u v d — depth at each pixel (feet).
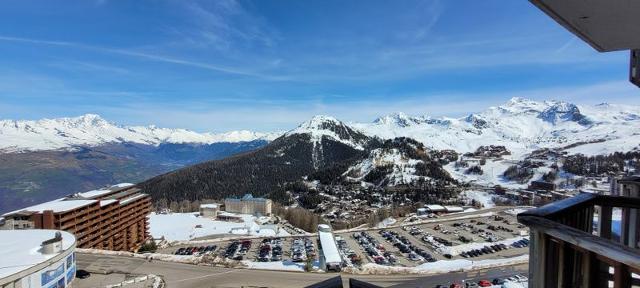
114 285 175.11
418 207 484.33
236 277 194.18
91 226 260.01
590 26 11.63
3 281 128.06
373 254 261.44
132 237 309.22
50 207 243.40
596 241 8.55
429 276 194.90
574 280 9.70
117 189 322.14
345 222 433.07
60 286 157.79
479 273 198.70
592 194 12.79
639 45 13.42
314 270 206.59
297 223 417.28
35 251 156.87
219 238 326.44
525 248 271.08
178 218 448.65
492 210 454.40
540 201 492.95
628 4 9.60
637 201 12.41
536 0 10.34
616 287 8.23
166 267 209.26
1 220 230.89
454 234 326.24
